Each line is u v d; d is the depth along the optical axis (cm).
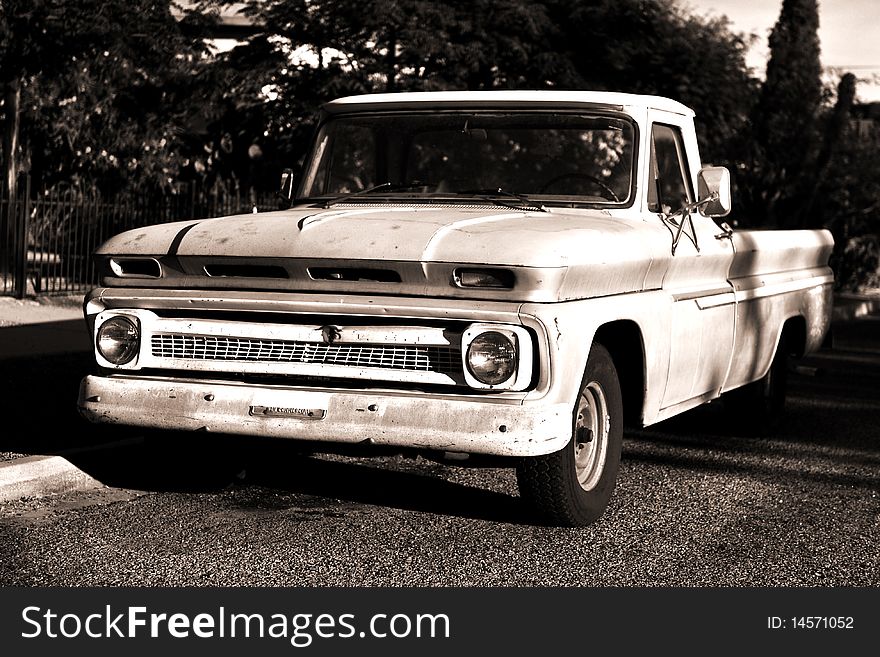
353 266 536
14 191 1806
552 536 582
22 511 599
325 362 547
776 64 2825
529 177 660
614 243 572
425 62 1827
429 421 524
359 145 693
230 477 664
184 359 568
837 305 2405
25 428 748
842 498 695
